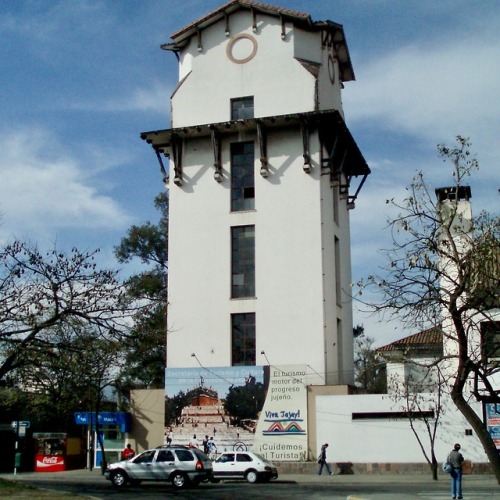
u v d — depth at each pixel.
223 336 43.16
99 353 37.28
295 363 41.53
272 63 45.91
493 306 18.66
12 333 23.75
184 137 46.09
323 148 44.69
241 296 43.81
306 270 42.69
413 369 39.59
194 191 45.66
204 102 46.56
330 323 43.09
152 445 43.25
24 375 28.36
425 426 37.47
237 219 44.53
